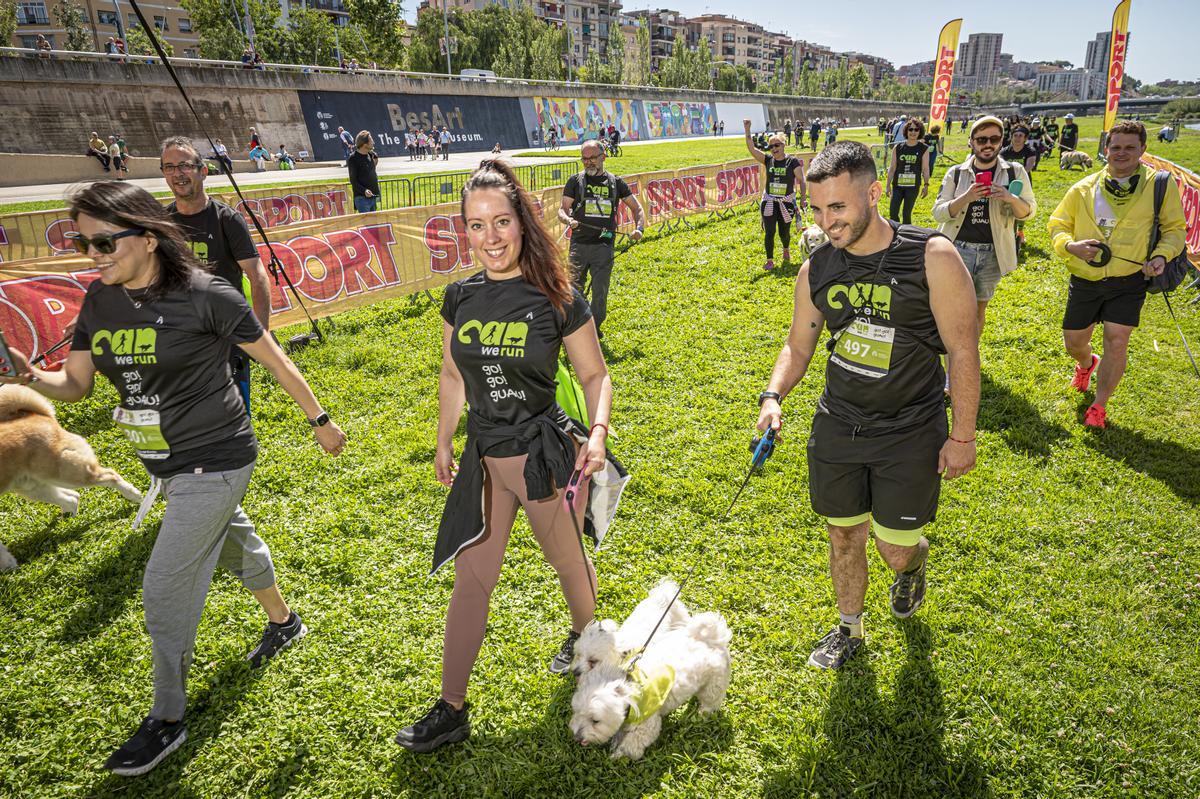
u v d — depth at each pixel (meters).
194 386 2.56
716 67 109.06
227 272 3.94
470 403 2.65
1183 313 8.02
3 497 4.46
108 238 2.32
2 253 7.21
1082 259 4.89
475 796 2.53
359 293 7.96
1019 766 2.62
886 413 2.68
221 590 3.61
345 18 77.88
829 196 2.36
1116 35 11.84
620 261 10.58
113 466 4.89
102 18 67.88
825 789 2.54
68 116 28.81
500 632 3.29
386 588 3.61
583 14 116.69
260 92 35.59
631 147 46.84
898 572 3.01
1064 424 5.32
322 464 4.82
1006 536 3.99
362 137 10.09
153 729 2.62
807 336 2.90
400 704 2.91
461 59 70.69
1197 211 8.64
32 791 2.58
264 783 2.60
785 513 4.21
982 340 7.11
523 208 2.44
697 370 6.41
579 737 2.38
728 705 2.89
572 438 2.64
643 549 3.91
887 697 2.91
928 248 2.44
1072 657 3.12
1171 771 2.60
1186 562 3.76
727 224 13.71
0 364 2.51
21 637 3.31
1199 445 5.04
